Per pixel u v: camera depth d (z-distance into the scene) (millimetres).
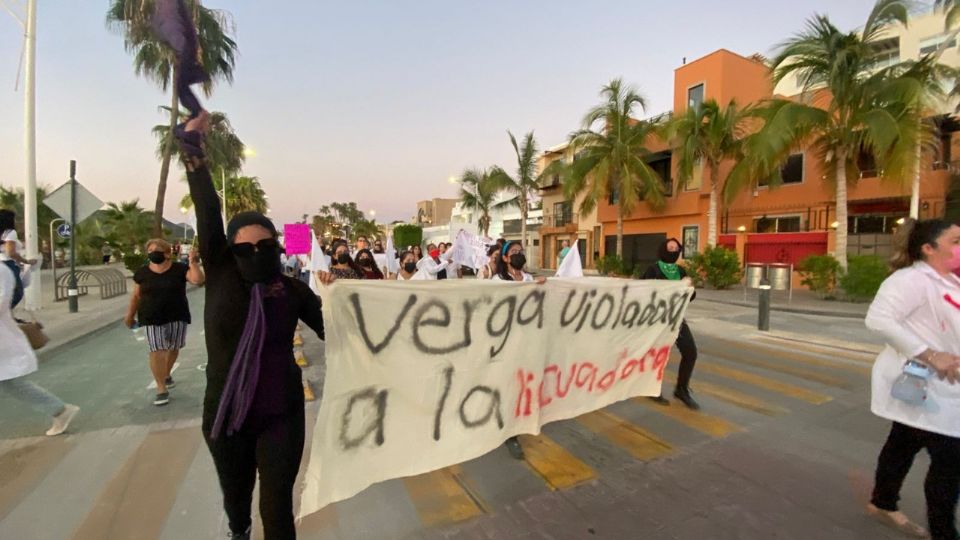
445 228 42344
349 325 2455
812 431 4121
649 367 4270
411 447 2697
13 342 3707
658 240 24234
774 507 2945
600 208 27406
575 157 23953
